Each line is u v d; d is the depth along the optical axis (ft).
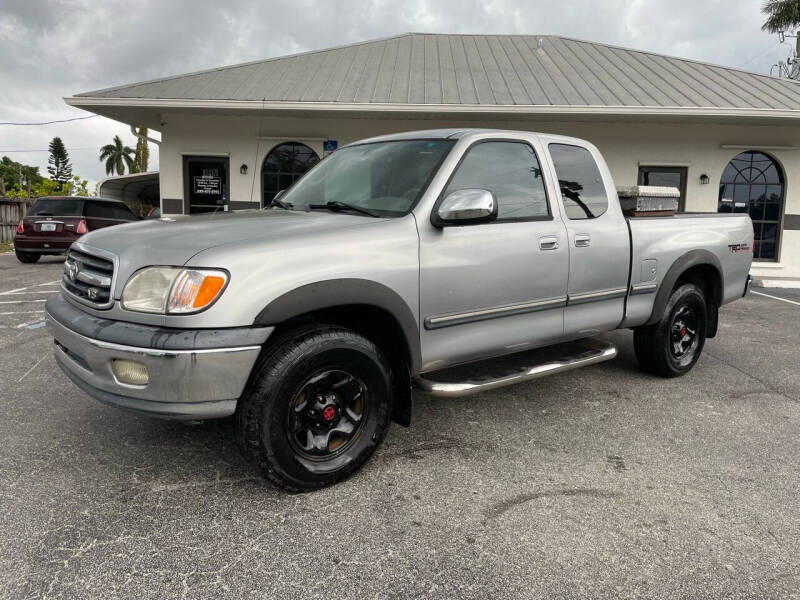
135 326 8.67
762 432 12.43
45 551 7.84
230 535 8.34
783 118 38.96
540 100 39.81
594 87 43.16
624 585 7.36
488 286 11.22
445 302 10.68
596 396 14.61
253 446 8.91
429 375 11.51
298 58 49.47
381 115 40.14
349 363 9.61
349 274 9.38
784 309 28.27
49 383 14.88
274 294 8.67
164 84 42.14
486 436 12.01
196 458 10.77
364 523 8.70
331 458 9.71
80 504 9.09
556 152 12.98
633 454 11.24
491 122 41.83
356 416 9.98
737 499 9.55
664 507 9.27
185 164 42.32
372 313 10.23
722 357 18.76
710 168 42.29
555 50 53.42
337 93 40.63
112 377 8.80
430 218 10.50
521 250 11.64
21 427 12.03
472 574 7.54
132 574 7.42
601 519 8.89
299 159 42.73
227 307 8.39
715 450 11.48
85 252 10.06
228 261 8.52
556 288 12.40
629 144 42.22
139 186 72.38
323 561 7.77
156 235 9.59
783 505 9.37
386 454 11.10
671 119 40.37
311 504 9.23
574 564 7.77
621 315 14.10
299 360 8.95
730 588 7.34
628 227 13.89
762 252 43.39
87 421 12.41
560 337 12.87
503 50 53.01
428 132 12.43
